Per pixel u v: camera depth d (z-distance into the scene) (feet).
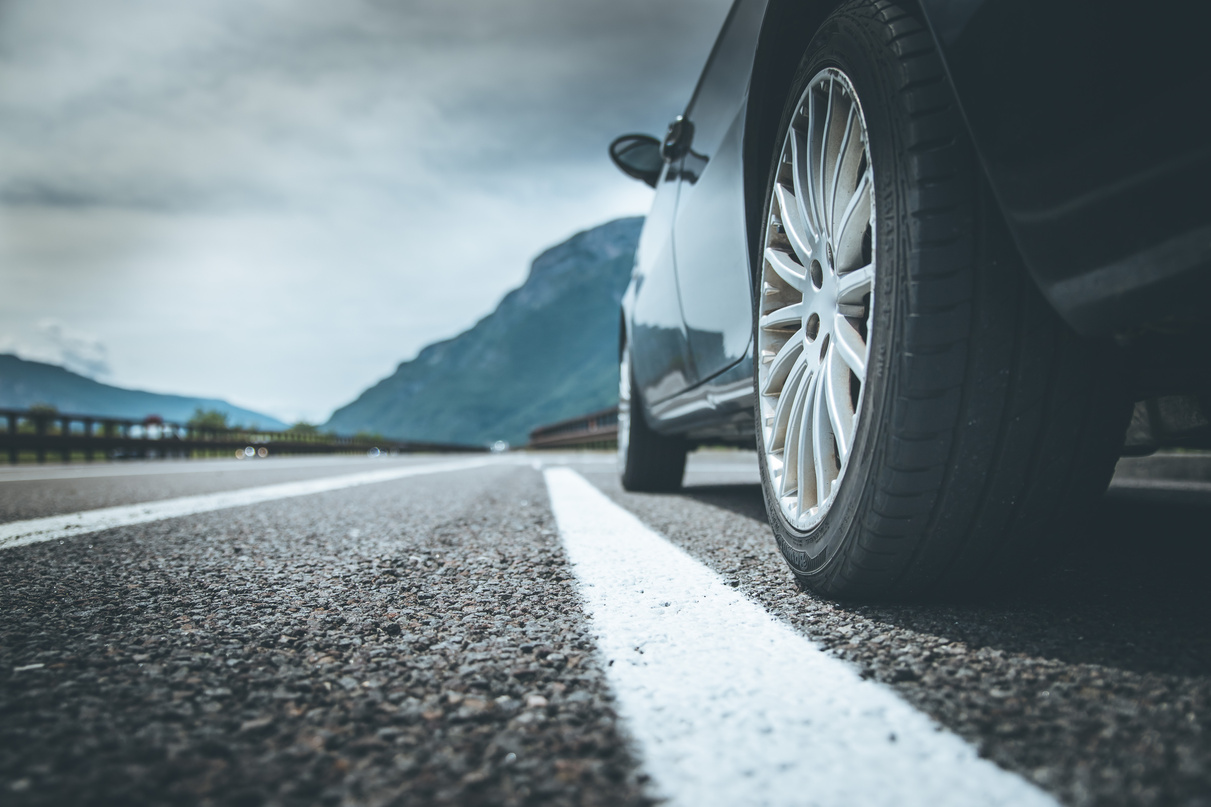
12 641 3.82
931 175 3.77
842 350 4.48
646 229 12.65
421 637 3.86
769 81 5.80
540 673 3.25
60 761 2.40
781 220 5.51
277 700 2.95
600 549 6.66
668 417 10.81
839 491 4.37
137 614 4.41
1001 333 3.72
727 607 4.38
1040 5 2.87
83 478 19.93
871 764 2.31
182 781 2.27
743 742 2.49
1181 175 2.52
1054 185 2.93
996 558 4.10
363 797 2.18
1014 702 2.74
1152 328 2.96
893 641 3.57
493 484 16.37
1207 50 2.43
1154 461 14.70
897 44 3.98
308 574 5.68
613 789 2.20
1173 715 2.56
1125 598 4.30
